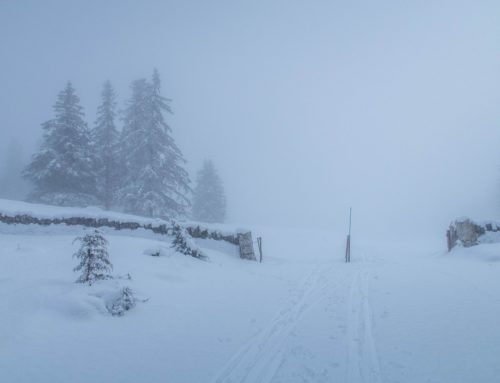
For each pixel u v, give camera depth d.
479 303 8.59
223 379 5.68
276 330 7.75
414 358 6.07
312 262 19.02
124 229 19.11
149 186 29.81
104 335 7.11
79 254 9.03
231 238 19.00
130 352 6.56
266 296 10.49
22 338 6.54
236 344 7.04
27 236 16.77
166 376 5.77
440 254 20.70
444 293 9.72
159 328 7.66
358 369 5.85
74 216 18.66
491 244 17.00
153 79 31.28
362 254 26.17
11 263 10.70
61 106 30.31
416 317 7.98
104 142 32.78
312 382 5.52
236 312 8.93
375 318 8.16
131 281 10.01
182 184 32.78
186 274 12.00
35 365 5.84
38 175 29.09
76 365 5.98
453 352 6.15
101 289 8.59
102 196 32.22
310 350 6.66
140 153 30.98
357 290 10.88
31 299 7.91
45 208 21.55
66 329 7.13
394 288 10.77
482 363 5.69
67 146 29.28
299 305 9.56
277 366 6.09
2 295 7.93
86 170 30.23
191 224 19.69
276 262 19.36
